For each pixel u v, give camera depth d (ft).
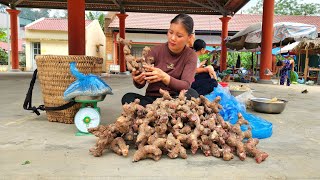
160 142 7.61
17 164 7.09
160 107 8.20
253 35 41.42
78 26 26.78
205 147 7.99
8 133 9.89
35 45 77.46
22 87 27.02
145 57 9.43
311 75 54.24
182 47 9.29
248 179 6.58
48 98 11.53
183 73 9.39
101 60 12.30
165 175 6.62
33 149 8.23
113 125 8.09
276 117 14.40
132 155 7.91
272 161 7.71
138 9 59.93
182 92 8.64
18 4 60.13
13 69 62.44
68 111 11.28
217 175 6.68
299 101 21.85
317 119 14.16
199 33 75.61
